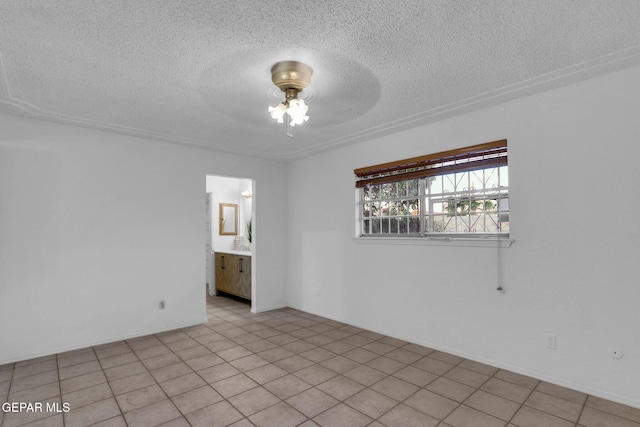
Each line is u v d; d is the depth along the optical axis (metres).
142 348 3.36
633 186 2.26
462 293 3.09
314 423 2.08
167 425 2.06
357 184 4.07
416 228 3.57
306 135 3.75
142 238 3.81
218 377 2.71
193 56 2.10
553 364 2.56
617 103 2.33
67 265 3.34
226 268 5.83
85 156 3.48
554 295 2.57
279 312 4.77
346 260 4.19
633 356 2.24
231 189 7.17
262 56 2.11
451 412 2.19
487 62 2.20
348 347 3.37
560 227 2.55
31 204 3.17
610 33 1.88
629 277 2.26
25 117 3.15
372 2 1.61
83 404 2.29
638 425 2.03
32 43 1.93
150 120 3.26
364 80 2.44
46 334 3.20
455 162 3.20
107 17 1.71
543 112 2.65
